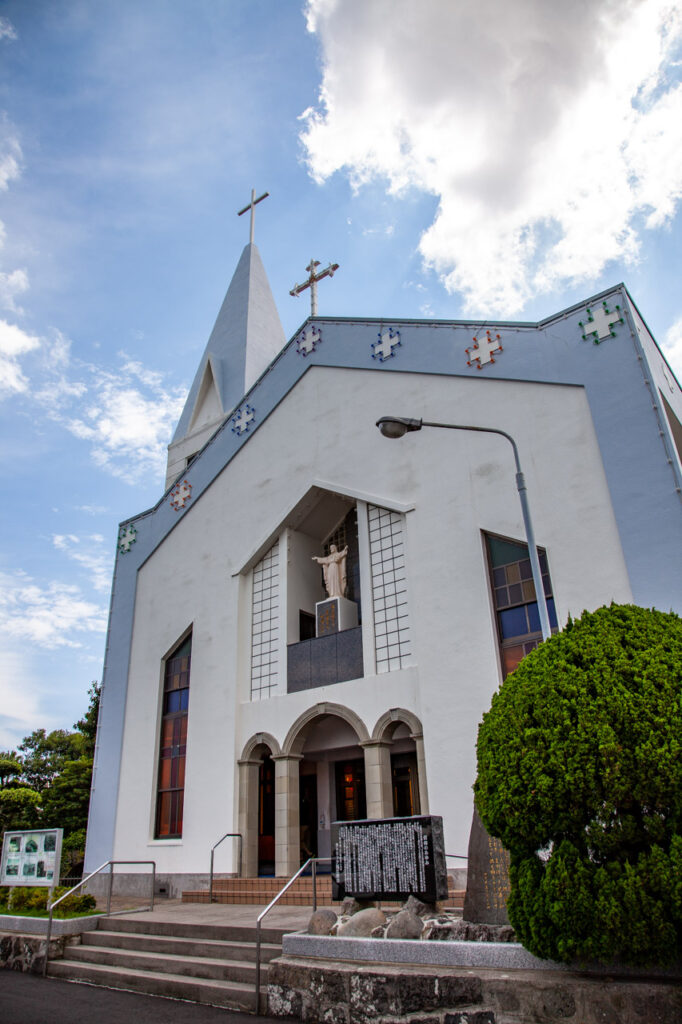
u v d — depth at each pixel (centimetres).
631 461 1220
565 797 580
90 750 3497
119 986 955
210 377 2752
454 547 1394
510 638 1294
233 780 1596
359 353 1714
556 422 1330
